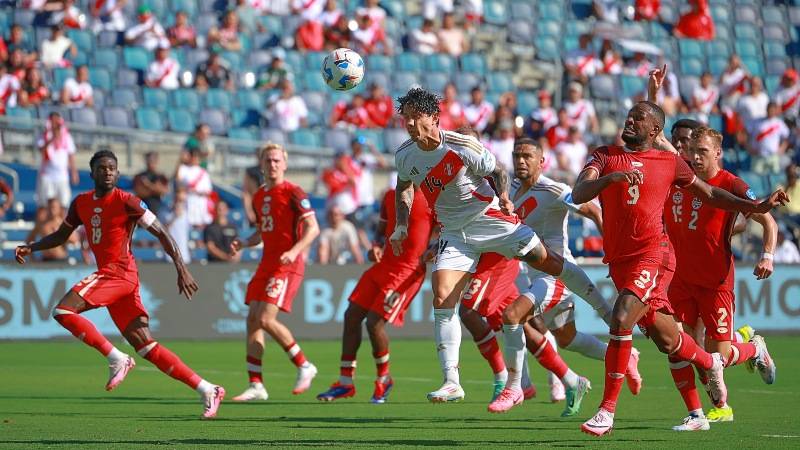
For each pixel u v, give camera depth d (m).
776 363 54.50
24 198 78.62
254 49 94.50
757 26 113.56
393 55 97.00
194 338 68.81
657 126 27.66
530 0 108.56
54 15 89.19
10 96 81.69
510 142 85.62
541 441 27.06
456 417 33.22
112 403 37.56
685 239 31.80
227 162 82.38
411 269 38.62
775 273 74.88
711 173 31.09
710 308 31.78
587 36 100.94
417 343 68.94
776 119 94.62
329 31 96.31
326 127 88.94
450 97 88.50
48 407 36.12
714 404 31.38
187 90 87.75
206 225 73.31
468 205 31.36
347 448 25.72
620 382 26.75
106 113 83.25
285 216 39.81
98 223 33.25
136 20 93.25
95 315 67.69
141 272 68.06
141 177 73.50
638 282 27.14
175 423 31.38
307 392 42.69
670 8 111.50
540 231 35.28
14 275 66.50
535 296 33.03
